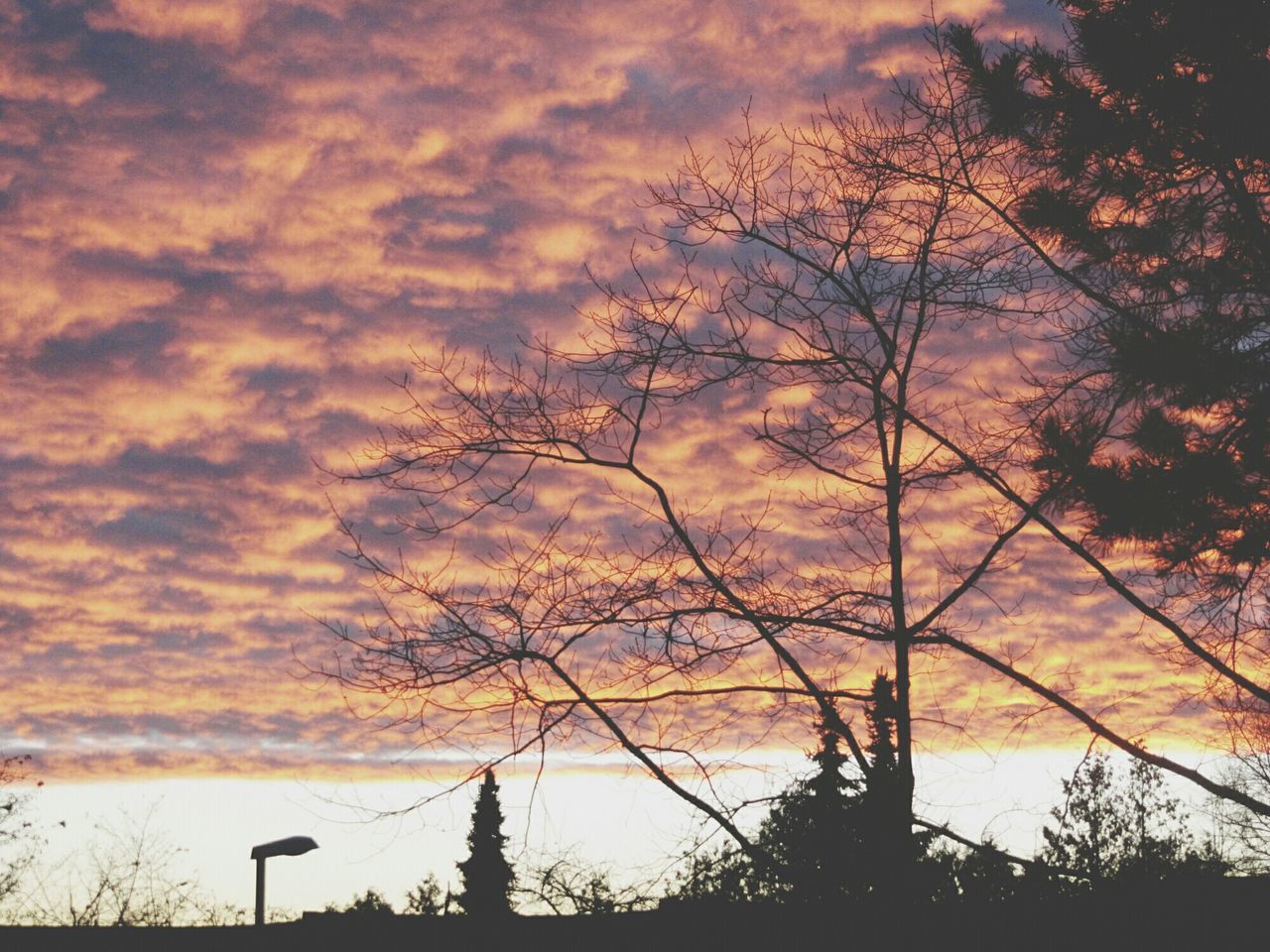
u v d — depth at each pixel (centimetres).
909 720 980
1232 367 943
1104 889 1002
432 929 1158
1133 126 1027
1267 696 951
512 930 1032
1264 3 985
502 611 958
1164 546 980
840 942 945
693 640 975
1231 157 1005
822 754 995
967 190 1025
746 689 979
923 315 1027
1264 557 952
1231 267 986
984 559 999
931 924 974
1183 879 1009
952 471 1034
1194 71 1030
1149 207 1052
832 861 954
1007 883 1009
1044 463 985
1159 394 959
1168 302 992
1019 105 1013
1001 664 994
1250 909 996
